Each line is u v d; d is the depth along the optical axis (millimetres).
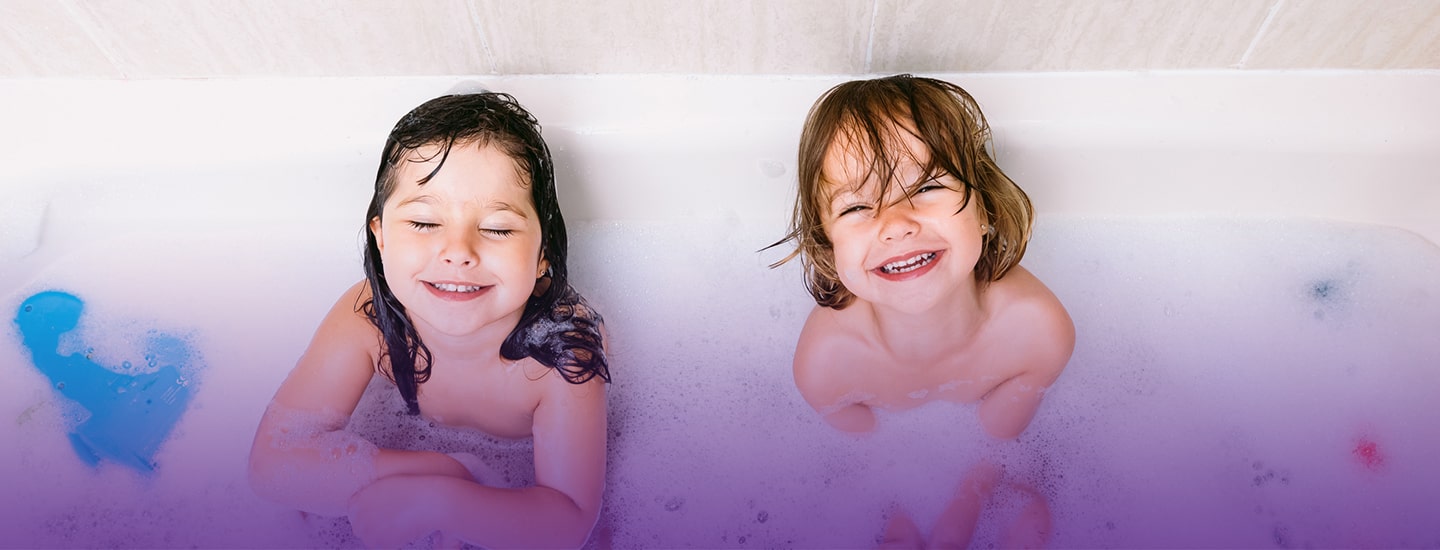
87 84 987
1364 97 959
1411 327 1018
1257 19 928
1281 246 1030
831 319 968
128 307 1026
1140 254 1034
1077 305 1033
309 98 976
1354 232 1024
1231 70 983
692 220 1022
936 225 847
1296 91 964
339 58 976
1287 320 1028
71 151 945
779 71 987
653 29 942
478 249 834
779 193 994
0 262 969
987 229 897
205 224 1018
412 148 849
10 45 952
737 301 1047
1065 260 1034
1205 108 952
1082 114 949
